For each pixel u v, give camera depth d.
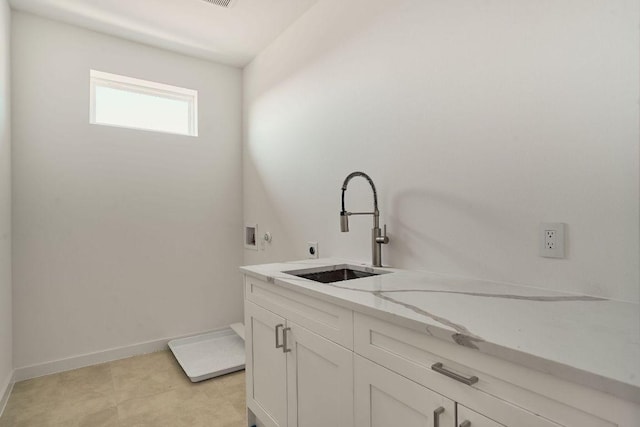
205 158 3.03
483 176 1.35
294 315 1.40
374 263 1.74
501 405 0.73
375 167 1.83
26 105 2.32
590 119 1.07
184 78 2.93
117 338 2.64
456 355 0.82
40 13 2.34
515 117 1.25
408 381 0.93
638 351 0.68
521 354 0.68
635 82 0.98
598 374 0.58
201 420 1.85
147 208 2.77
